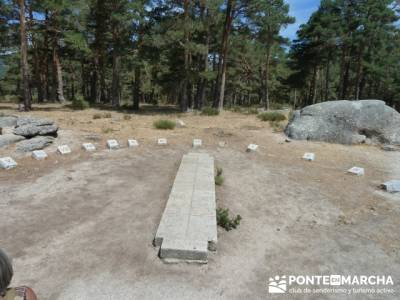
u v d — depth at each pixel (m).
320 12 30.36
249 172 8.44
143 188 6.91
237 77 41.91
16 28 18.91
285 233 5.29
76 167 8.17
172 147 10.67
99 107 23.81
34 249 4.42
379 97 45.50
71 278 3.83
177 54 24.12
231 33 24.64
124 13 20.89
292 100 59.28
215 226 4.96
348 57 32.66
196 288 3.77
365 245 4.97
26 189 6.62
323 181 7.98
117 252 4.41
